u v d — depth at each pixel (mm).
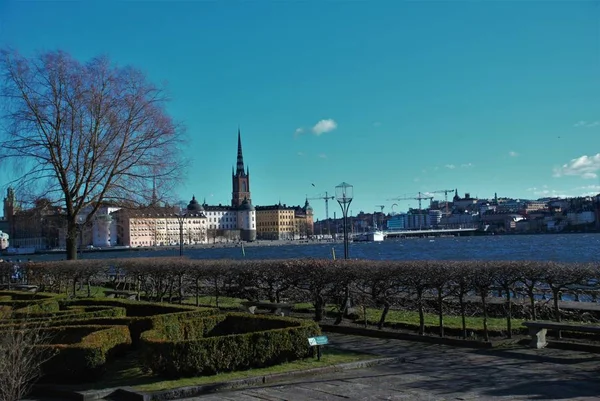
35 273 33125
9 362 10664
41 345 12430
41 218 35750
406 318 19656
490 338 15805
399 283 17422
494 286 16953
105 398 11234
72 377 12266
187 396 11062
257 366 13039
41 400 11367
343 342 16609
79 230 35844
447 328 16984
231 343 12711
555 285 18094
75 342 14500
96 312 17375
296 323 14312
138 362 13875
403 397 10250
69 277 31281
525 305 18562
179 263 25766
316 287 19938
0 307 17781
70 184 34625
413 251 124688
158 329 14031
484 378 11562
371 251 134000
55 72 32938
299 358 13703
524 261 16266
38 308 19578
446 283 16578
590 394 10102
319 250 155125
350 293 19891
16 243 121625
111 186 34844
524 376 11633
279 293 22844
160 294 27281
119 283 34500
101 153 33938
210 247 191625
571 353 13836
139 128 34906
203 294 29453
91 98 33375
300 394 10758
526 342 15109
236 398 10664
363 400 10148
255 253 145375
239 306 23078
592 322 17391
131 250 155500
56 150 33812
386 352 14828
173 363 12188
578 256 74000
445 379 11586
